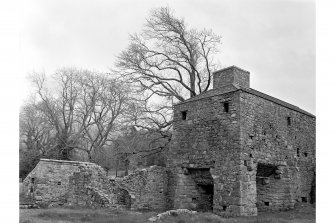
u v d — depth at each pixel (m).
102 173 20.52
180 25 31.03
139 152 30.61
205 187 21.31
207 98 20.22
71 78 39.41
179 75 31.50
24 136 40.19
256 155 18.58
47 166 25.77
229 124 18.58
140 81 30.25
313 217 16.98
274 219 15.59
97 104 38.66
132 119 28.81
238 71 21.53
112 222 13.35
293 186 20.83
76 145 39.06
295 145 21.81
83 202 19.92
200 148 19.97
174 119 22.11
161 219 14.25
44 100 38.69
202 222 13.95
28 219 13.65
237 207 17.12
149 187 21.05
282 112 21.20
